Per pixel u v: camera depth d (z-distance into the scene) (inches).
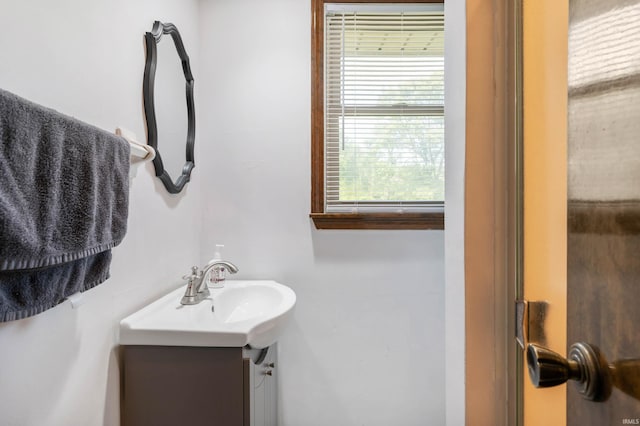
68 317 26.3
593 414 12.9
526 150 21.9
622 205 11.4
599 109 12.6
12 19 21.6
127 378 32.2
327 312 56.7
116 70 32.9
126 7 34.7
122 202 28.8
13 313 19.4
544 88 19.7
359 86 57.1
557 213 18.4
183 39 50.0
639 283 10.8
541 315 20.1
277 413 55.2
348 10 56.0
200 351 31.8
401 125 57.4
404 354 56.9
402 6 55.4
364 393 56.8
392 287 56.9
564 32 17.5
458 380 28.2
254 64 56.3
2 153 17.7
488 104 25.5
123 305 33.9
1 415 20.8
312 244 56.7
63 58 25.9
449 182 30.5
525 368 22.4
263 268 56.6
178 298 42.0
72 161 22.8
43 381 23.9
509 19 24.0
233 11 56.1
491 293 25.6
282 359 56.5
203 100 56.1
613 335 11.9
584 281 13.4
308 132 56.6
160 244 42.2
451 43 29.8
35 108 19.9
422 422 56.8
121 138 29.3
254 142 56.5
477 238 26.2
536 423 21.2
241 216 56.6
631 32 11.0
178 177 47.5
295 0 56.2
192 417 31.7
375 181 57.4
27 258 19.3
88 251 24.2
